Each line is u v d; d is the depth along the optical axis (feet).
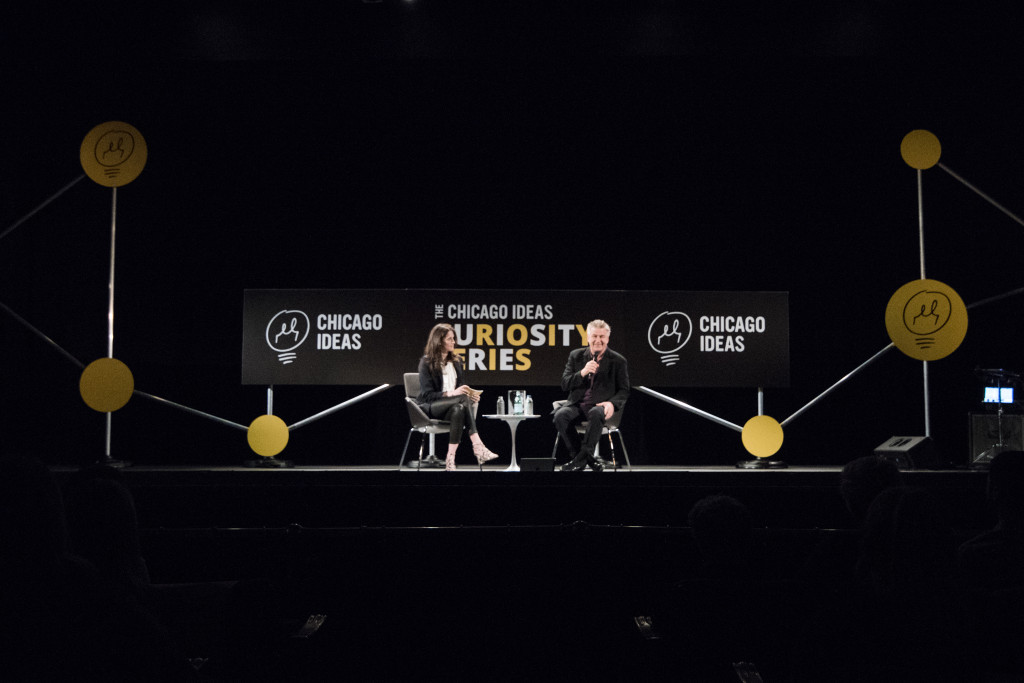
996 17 22.48
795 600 6.75
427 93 24.77
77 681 4.49
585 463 19.69
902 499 6.50
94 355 24.97
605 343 21.63
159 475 18.02
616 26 23.20
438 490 17.66
